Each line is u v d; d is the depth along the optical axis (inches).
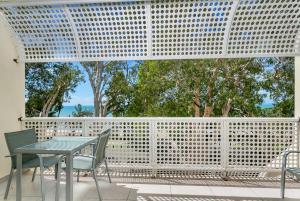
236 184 158.2
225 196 137.6
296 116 170.9
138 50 164.4
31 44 168.7
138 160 175.3
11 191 139.6
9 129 165.0
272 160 167.5
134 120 175.0
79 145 116.7
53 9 148.9
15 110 173.0
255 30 154.4
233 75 376.5
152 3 144.0
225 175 173.6
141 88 402.6
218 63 368.2
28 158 133.9
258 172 171.2
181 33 157.5
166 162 174.1
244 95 379.2
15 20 156.5
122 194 139.4
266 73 376.5
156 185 155.4
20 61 173.3
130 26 156.6
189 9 147.6
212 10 147.6
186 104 386.3
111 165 175.6
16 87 174.7
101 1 137.6
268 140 167.6
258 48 158.6
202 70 371.9
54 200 128.6
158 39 160.6
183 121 172.4
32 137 145.1
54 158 133.4
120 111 444.1
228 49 160.4
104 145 137.5
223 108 387.9
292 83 373.1
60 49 168.2
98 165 130.9
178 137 173.2
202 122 171.6
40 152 106.1
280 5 142.1
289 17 147.3
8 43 164.7
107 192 142.2
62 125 179.0
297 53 156.2
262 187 152.6
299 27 150.3
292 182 161.6
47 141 129.3
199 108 385.1
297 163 163.8
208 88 383.6
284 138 166.4
